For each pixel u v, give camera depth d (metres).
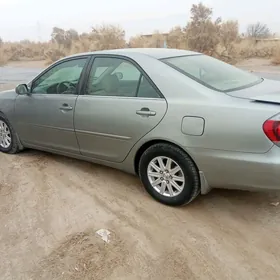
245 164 3.26
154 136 3.74
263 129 3.13
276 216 3.71
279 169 3.12
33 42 33.12
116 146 4.16
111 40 26.45
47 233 3.52
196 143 3.47
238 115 3.25
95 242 3.34
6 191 4.43
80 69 4.52
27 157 5.55
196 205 3.96
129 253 3.17
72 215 3.83
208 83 3.66
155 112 3.71
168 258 3.10
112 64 4.23
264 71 15.25
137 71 3.97
